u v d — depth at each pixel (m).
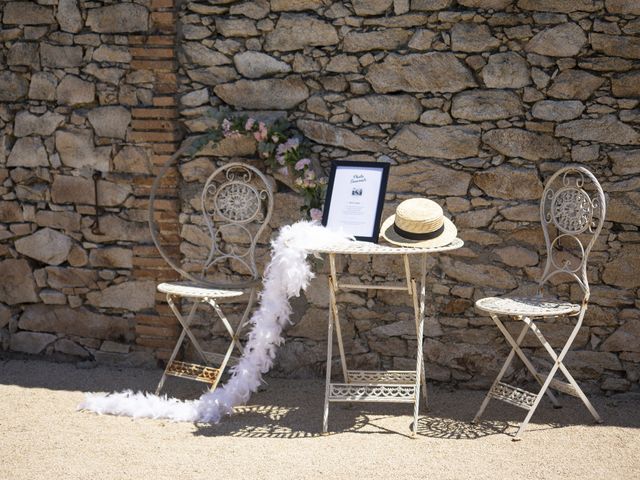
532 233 4.57
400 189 4.71
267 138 4.70
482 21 4.52
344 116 4.75
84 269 5.22
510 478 3.48
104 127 5.08
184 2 4.91
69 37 5.08
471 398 4.59
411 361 4.79
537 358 4.63
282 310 4.23
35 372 5.10
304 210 4.74
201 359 5.10
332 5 4.71
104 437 4.00
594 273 4.52
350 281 4.82
